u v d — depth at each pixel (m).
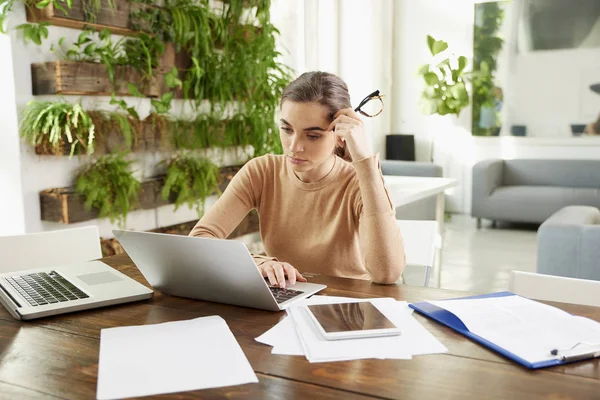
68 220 2.67
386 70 6.23
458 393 0.80
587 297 1.29
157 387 0.82
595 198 4.95
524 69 5.71
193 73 3.32
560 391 0.80
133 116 2.93
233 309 1.19
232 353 0.94
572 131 5.57
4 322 1.12
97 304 1.20
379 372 0.87
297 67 4.93
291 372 0.87
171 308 1.20
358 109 1.45
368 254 1.38
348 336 0.99
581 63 5.46
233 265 1.11
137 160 3.01
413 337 1.00
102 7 2.77
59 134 2.54
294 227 1.62
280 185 1.65
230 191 1.68
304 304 1.18
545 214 5.08
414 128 6.36
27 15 2.60
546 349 0.93
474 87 5.94
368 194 1.39
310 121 1.39
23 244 1.79
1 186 2.68
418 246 1.88
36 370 0.89
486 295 1.23
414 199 3.00
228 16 3.57
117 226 3.07
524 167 5.61
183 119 3.42
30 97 2.65
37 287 1.29
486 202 5.29
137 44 2.99
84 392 0.81
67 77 2.59
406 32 6.26
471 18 5.91
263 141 3.80
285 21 4.66
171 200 3.25
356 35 5.77
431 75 5.88
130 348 0.97
